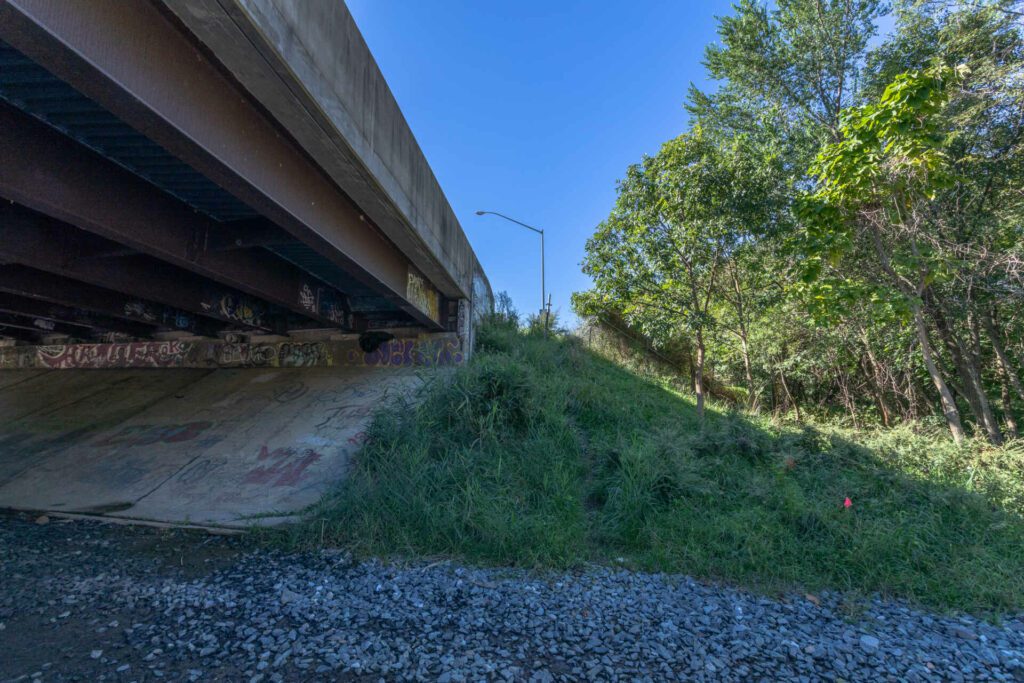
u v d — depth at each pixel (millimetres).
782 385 20703
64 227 7395
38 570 5723
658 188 12320
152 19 4312
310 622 4539
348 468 8828
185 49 4707
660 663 3998
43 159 5160
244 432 10688
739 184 12406
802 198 10070
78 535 6934
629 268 12664
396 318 14398
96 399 13242
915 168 8875
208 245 7898
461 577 5570
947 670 4043
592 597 5156
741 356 19953
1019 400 15766
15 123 4875
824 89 16781
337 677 3705
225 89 5297
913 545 6172
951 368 15227
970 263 9930
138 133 5359
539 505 7336
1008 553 6273
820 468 8594
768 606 5133
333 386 12789
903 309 9516
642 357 20609
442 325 14039
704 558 6027
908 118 8414
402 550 6246
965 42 10719
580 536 6602
